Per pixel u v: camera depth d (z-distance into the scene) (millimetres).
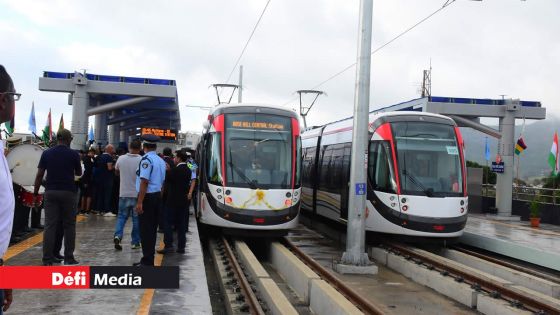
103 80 26031
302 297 10344
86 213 15672
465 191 14961
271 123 14992
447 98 27047
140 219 8570
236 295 8992
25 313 6043
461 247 17500
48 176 8047
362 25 12289
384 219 14742
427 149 15047
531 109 27922
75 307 6355
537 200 26469
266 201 14188
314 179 21250
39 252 9453
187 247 11602
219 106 15492
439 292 11172
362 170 12391
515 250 14859
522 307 9023
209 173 14609
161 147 30969
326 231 20422
